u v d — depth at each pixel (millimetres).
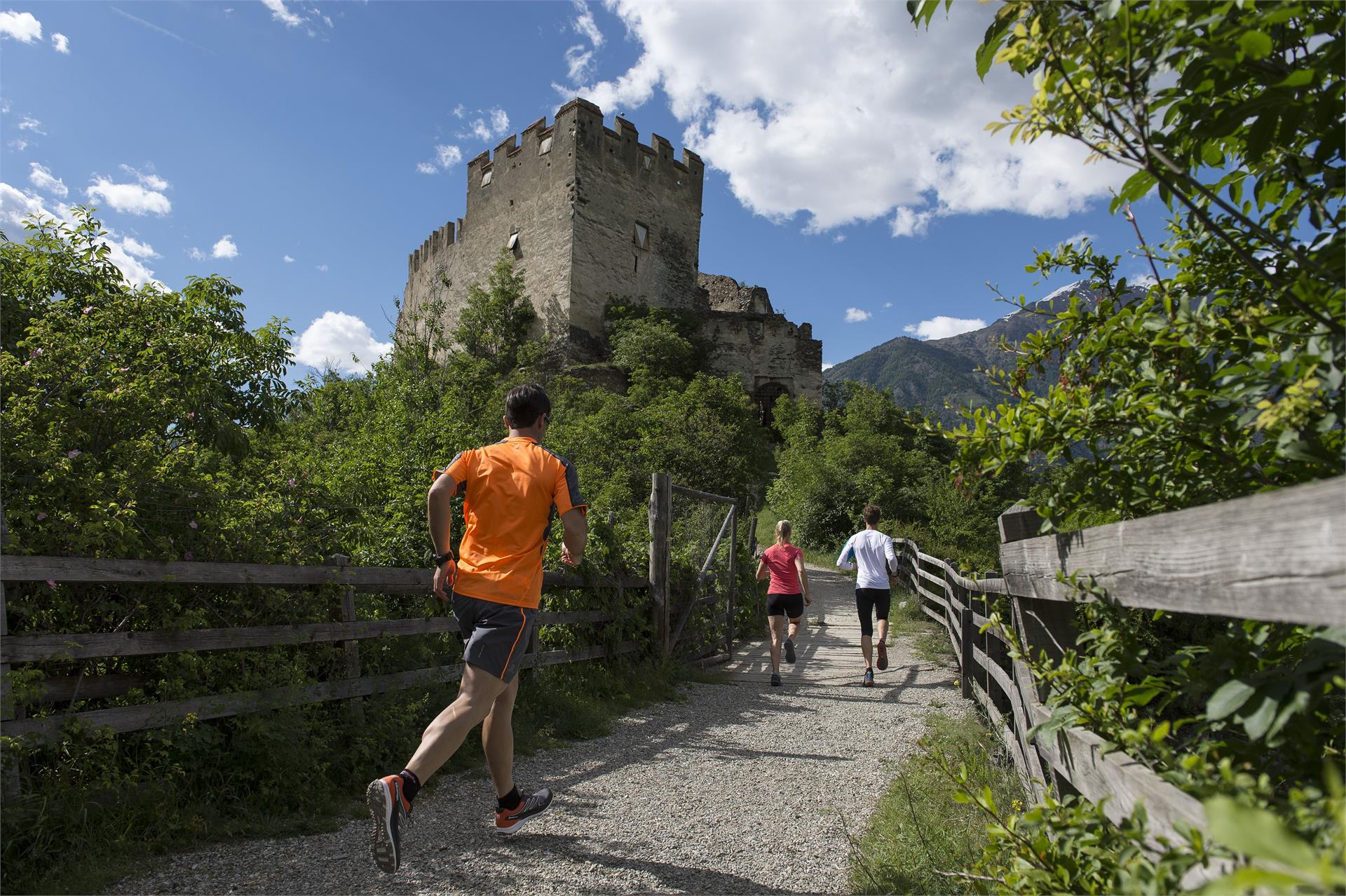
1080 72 1584
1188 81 1522
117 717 3297
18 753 2955
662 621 8070
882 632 8266
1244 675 1455
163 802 3316
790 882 3148
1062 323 2314
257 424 7562
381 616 5238
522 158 43656
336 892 2912
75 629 3416
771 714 6621
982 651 6133
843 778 4719
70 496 3529
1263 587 1162
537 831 3641
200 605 3850
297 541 4496
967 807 3797
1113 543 1782
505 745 3395
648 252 43594
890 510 24031
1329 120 1414
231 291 7336
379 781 2830
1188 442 1771
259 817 3549
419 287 52906
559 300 40281
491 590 3211
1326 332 1435
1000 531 2906
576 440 19812
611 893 2992
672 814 3957
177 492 3904
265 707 3771
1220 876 1238
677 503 9312
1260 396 1532
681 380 36188
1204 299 1796
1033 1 1604
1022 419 2053
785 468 28344
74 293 6027
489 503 3328
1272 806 1245
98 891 2824
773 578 8352
